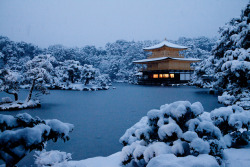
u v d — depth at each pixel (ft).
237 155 12.97
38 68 63.00
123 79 280.72
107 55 370.73
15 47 258.37
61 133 8.52
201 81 124.57
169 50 177.78
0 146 6.92
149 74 193.88
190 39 366.84
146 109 54.49
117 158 16.49
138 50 295.28
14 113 50.98
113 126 36.37
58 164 10.59
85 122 39.93
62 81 146.30
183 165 8.42
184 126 12.42
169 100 69.77
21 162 19.85
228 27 73.36
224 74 47.73
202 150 10.09
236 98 48.19
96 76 163.12
